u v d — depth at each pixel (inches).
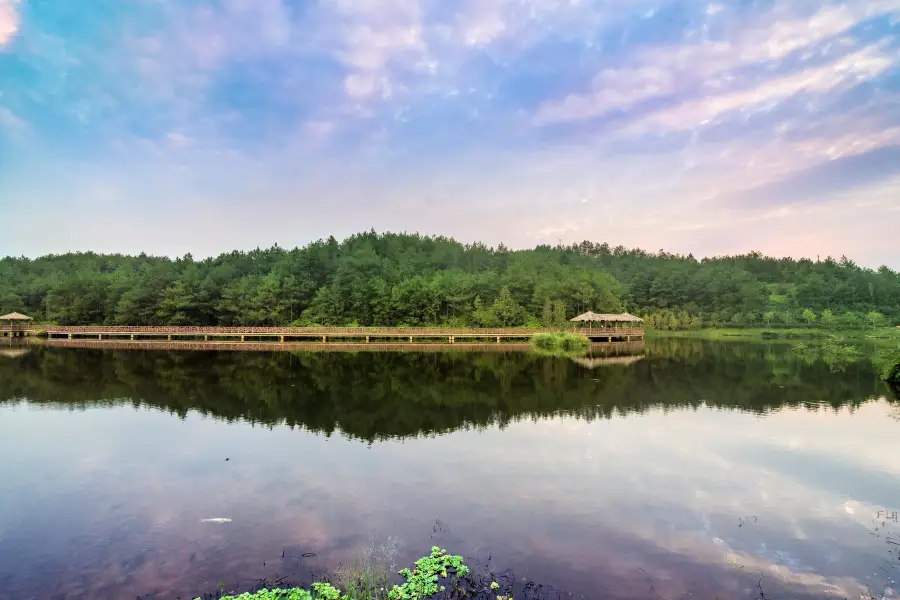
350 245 4185.5
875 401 959.0
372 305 2778.1
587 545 404.2
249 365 1464.1
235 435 722.8
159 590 343.0
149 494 510.3
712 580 355.6
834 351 1889.8
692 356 1768.0
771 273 5201.8
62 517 458.0
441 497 499.2
